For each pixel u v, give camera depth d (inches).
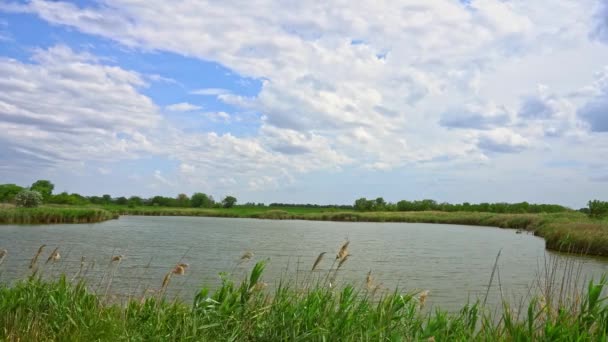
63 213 2324.1
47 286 339.0
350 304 289.1
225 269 792.9
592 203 2373.3
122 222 2664.9
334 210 5689.0
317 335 257.9
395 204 5359.3
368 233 2202.3
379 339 252.5
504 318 272.7
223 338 268.2
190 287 595.8
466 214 3937.0
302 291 320.8
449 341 271.4
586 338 237.8
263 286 294.8
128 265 833.5
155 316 299.6
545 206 4269.2
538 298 322.0
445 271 914.1
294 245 1409.9
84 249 1122.0
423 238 1895.9
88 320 289.9
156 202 5561.0
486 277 836.0
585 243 1242.0
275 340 262.2
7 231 1643.7
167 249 1189.1
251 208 5949.8
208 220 3464.6
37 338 265.4
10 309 301.4
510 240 1817.2
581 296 291.7
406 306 301.4
